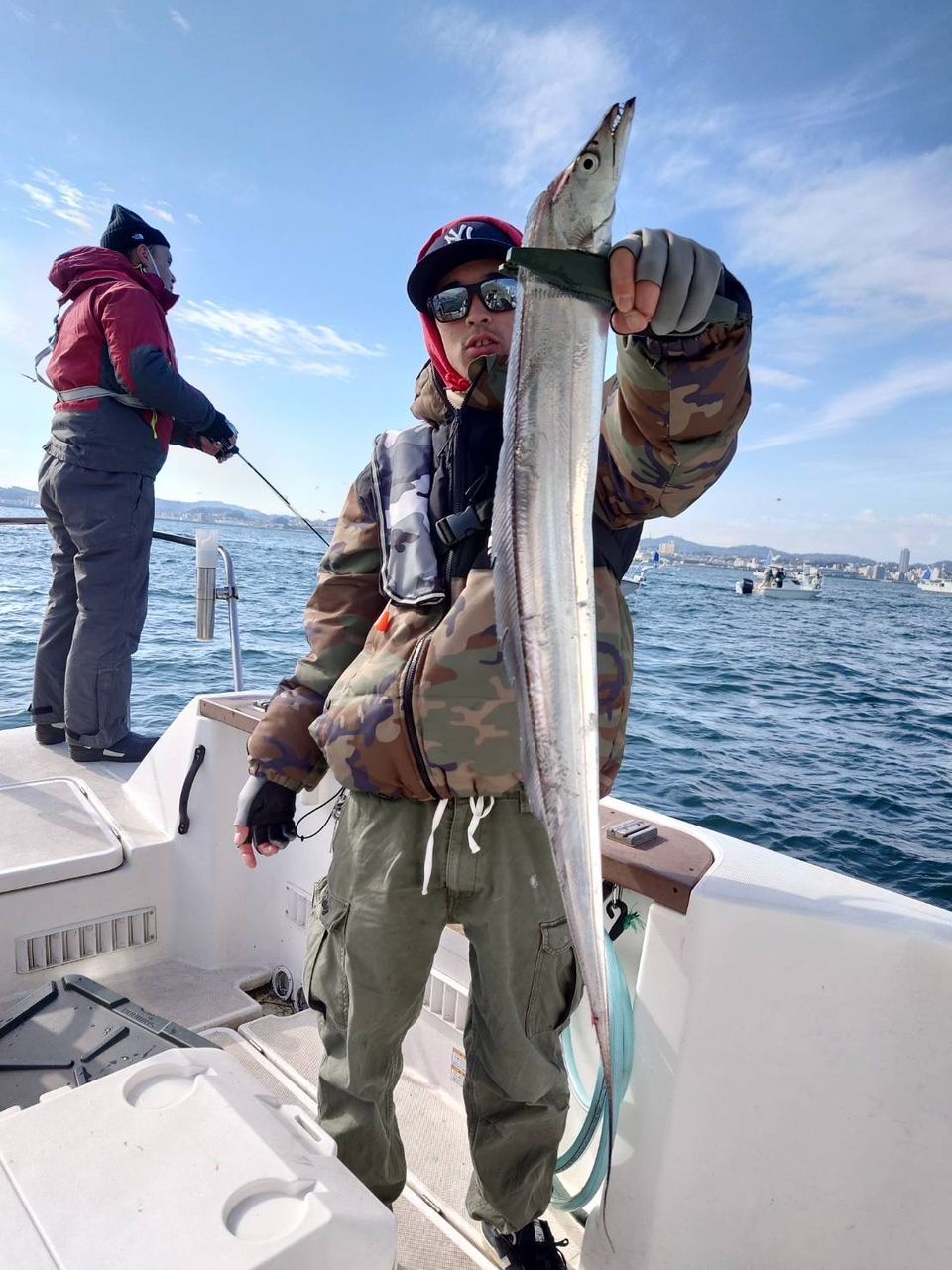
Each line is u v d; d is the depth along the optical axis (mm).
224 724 2678
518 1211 1562
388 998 1479
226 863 2746
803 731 11922
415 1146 2041
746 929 1535
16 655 11023
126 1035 1928
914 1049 1474
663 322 1019
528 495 1120
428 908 1460
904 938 1479
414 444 1588
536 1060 1460
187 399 3418
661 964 1617
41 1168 1008
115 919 2652
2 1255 892
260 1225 955
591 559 1116
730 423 1166
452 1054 2242
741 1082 1562
